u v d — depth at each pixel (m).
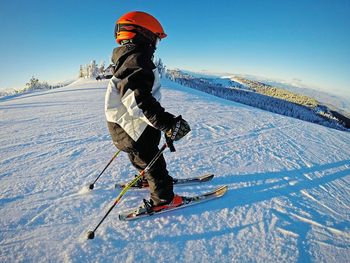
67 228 2.12
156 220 2.27
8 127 5.81
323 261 1.91
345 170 3.85
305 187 3.13
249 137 5.30
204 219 2.31
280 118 8.09
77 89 18.31
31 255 1.82
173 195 2.38
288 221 2.36
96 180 2.77
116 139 2.19
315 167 3.85
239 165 3.67
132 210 2.34
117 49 2.05
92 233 1.98
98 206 2.47
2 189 2.76
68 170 3.30
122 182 2.95
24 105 9.90
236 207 2.54
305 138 5.74
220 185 3.01
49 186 2.84
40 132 5.31
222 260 1.85
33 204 2.47
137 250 1.90
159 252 1.89
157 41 2.13
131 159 2.35
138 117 1.99
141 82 1.88
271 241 2.07
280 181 3.22
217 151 4.24
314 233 2.22
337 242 2.13
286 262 1.87
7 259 1.77
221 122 6.64
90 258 1.81
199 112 8.04
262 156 4.13
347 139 6.38
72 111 8.03
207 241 2.03
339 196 2.99
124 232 2.09
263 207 2.57
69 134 5.15
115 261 1.79
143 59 1.92
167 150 4.15
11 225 2.14
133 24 1.97
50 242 1.96
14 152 4.00
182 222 2.25
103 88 18.03
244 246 2.00
